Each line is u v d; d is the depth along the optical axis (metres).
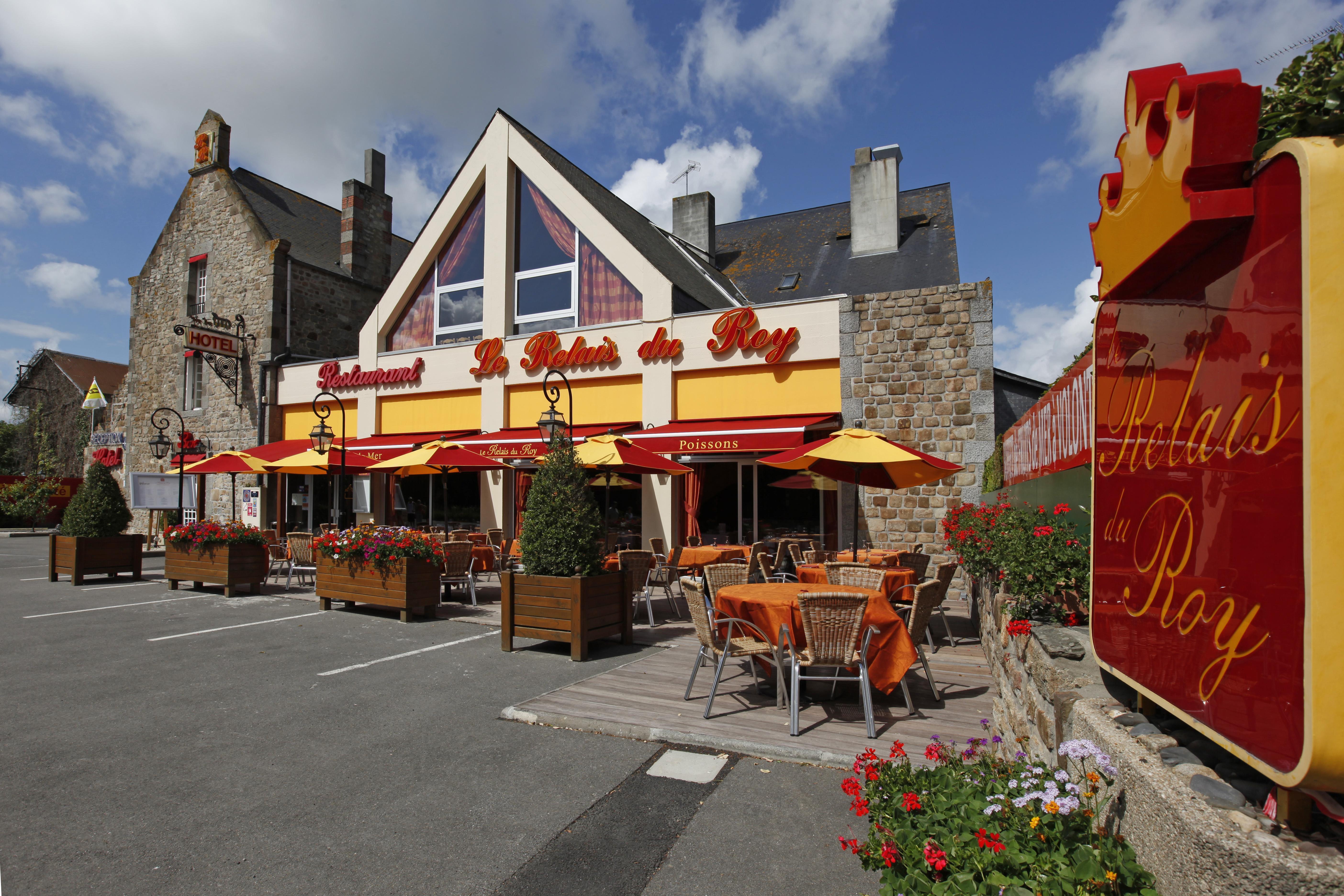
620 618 8.12
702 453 13.90
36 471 40.34
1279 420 1.72
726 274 21.72
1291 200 1.69
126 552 13.85
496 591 12.62
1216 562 2.03
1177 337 2.31
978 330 12.27
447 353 17.98
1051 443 6.48
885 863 2.40
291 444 19.52
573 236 16.92
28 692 6.32
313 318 22.20
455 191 18.53
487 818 3.89
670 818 3.88
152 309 24.56
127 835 3.73
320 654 7.77
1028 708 3.96
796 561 10.65
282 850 3.56
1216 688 2.00
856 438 8.49
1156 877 1.99
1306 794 1.74
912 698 6.04
